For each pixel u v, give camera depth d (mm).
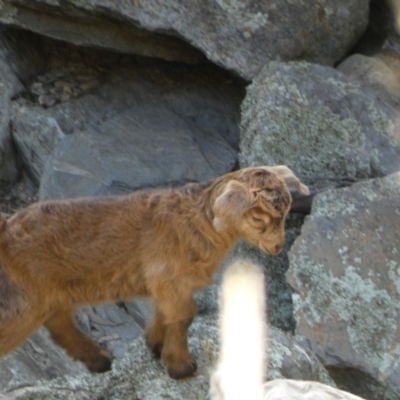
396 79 28766
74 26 29266
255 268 24672
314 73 26578
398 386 21656
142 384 16391
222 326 17609
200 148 28953
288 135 25641
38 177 29719
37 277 15531
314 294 22672
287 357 16891
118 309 25609
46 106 30312
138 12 27719
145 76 31438
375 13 30984
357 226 23031
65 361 23141
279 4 27703
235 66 27734
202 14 27688
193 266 15680
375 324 22250
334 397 7773
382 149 25422
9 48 31016
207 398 15750
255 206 15242
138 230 15664
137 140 28938
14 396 16391
